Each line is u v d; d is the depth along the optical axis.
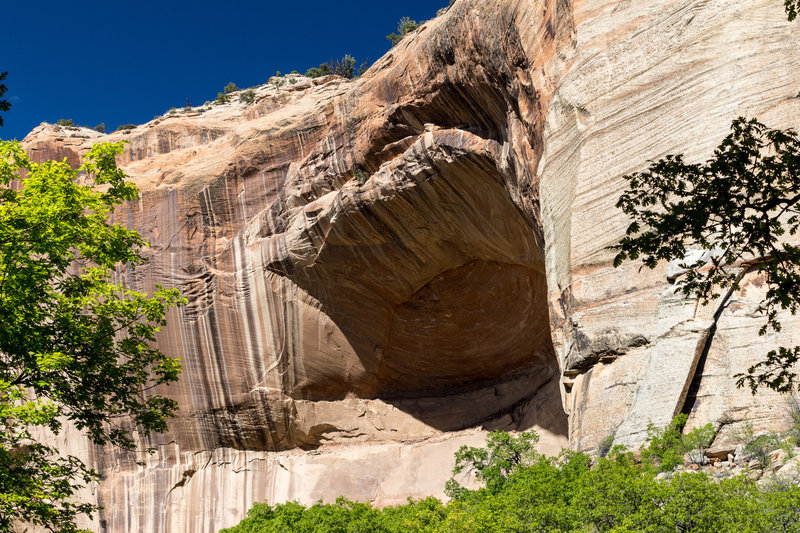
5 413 12.58
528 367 34.19
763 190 8.32
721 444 12.56
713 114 15.57
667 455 12.34
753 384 9.32
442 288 33.25
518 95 22.61
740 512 9.64
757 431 12.46
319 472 33.91
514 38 22.55
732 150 8.15
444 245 30.83
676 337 14.15
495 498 14.16
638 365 14.81
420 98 27.55
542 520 11.69
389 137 29.31
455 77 25.67
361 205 29.94
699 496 9.91
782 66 15.09
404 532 16.39
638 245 8.32
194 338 34.66
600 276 16.45
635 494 10.64
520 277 31.94
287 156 34.31
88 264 33.94
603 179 17.27
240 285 34.41
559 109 19.34
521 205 23.84
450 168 26.98
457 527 13.45
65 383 14.23
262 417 34.50
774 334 13.04
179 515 34.50
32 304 14.06
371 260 32.09
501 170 24.50
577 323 16.52
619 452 13.19
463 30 24.72
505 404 33.88
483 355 34.62
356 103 30.75
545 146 19.78
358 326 34.19
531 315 32.72
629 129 17.12
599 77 18.28
